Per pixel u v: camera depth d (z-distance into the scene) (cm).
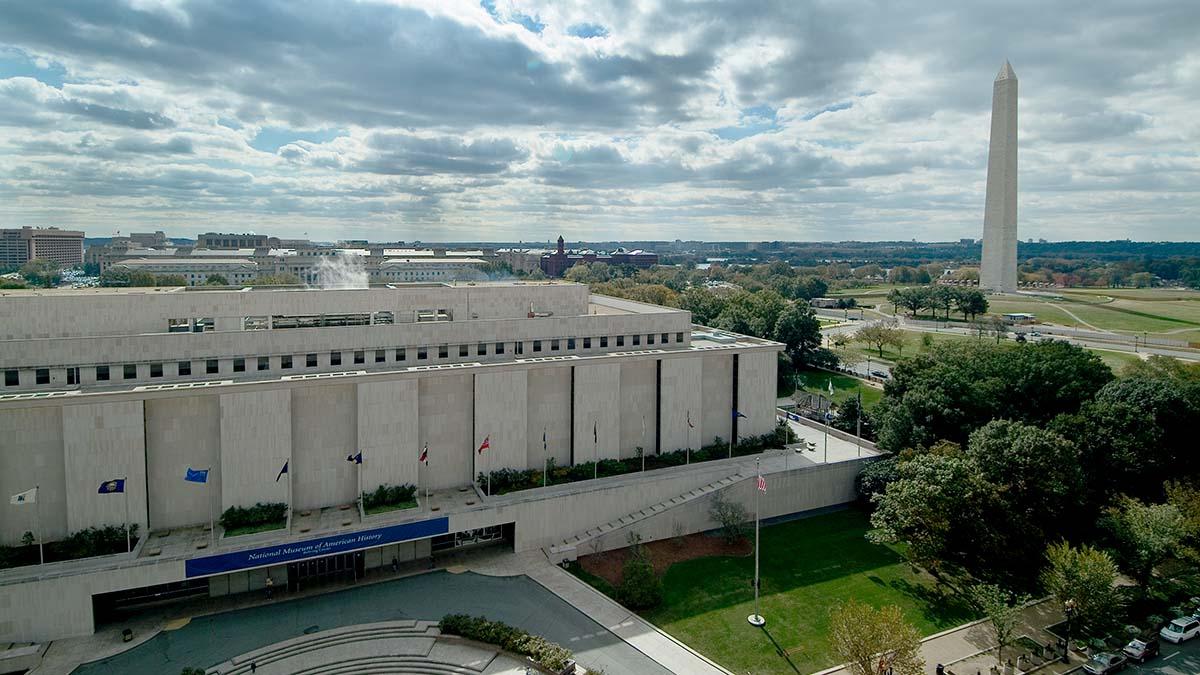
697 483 9406
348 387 8088
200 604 7175
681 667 6294
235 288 10181
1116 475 9100
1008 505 7912
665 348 10500
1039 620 7175
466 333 9144
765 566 8262
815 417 13038
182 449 7444
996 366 11219
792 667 6319
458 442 8800
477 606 7206
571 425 9475
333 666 6191
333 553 7338
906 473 8325
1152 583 7819
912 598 7575
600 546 8531
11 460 6838
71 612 6475
